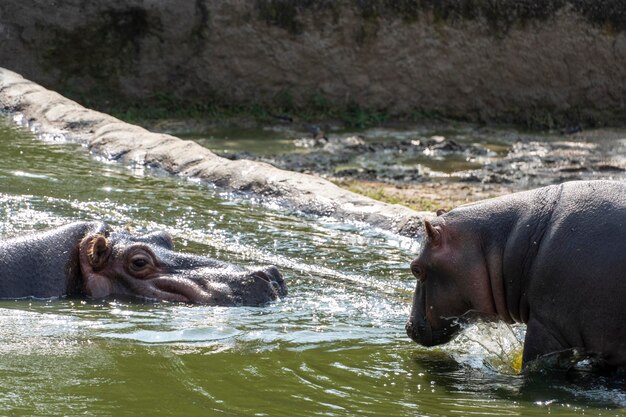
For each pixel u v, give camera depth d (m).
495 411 9.17
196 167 18.94
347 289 13.10
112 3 28.38
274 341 10.96
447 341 11.25
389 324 11.90
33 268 12.32
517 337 11.77
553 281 10.33
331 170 22.42
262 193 17.62
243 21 29.05
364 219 16.25
